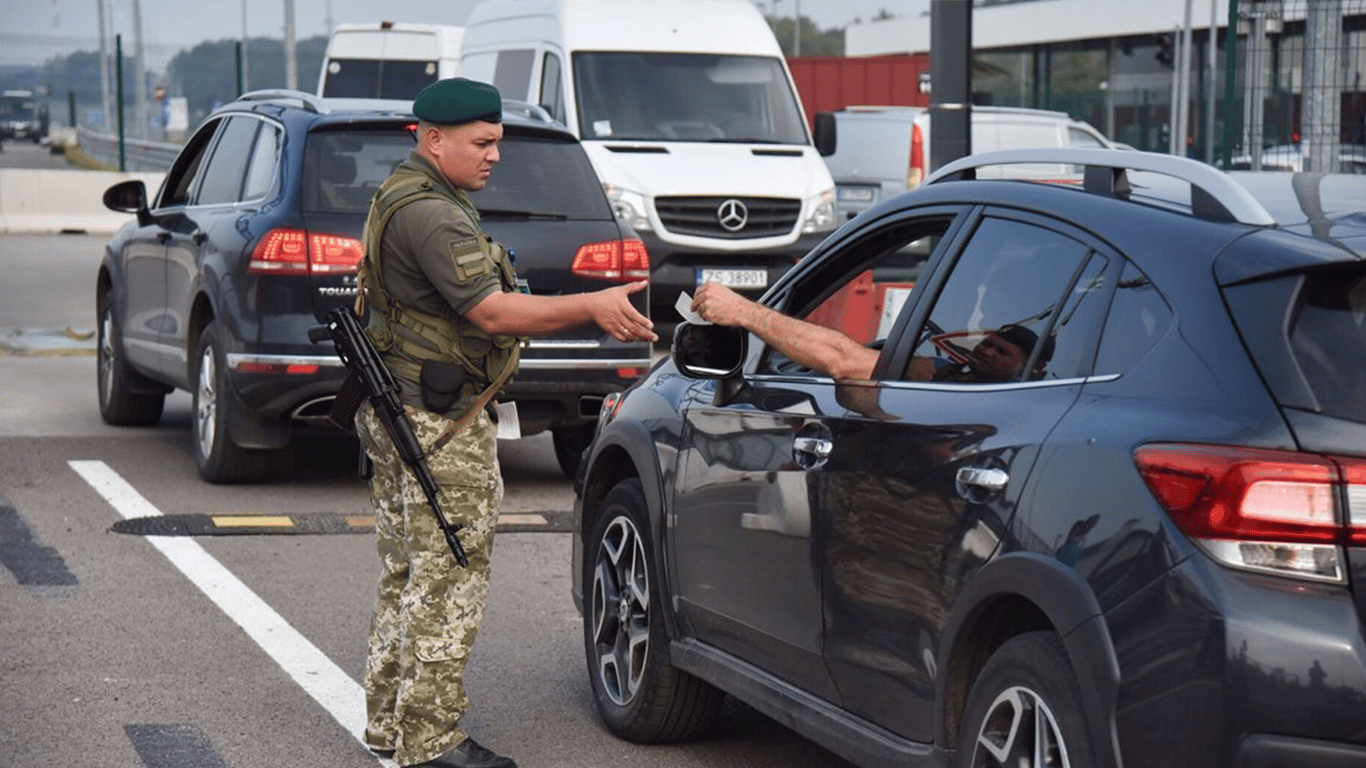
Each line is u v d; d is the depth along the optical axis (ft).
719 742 21.26
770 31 65.05
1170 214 14.49
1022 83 213.87
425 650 19.26
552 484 38.32
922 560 15.30
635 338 18.56
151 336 40.37
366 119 35.01
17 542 31.24
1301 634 12.15
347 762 20.16
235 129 38.99
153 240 40.16
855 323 19.39
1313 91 54.24
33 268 86.74
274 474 36.94
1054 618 13.48
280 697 22.59
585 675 24.11
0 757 20.04
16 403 47.85
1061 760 13.62
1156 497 12.91
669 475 20.13
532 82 63.72
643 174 59.16
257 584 28.48
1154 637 12.70
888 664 15.93
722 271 59.72
